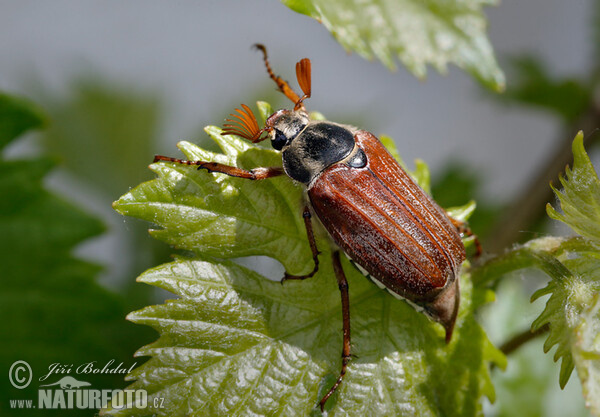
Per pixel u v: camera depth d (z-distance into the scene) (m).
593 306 0.17
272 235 0.19
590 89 0.23
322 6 0.19
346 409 0.18
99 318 0.20
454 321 0.19
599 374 0.17
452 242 0.19
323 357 0.18
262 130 0.19
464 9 0.20
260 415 0.18
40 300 0.20
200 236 0.18
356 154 0.19
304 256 0.19
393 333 0.19
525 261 0.19
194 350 0.18
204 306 0.18
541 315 0.18
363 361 0.19
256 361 0.18
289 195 0.19
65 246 0.20
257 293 0.18
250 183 0.19
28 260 0.20
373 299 0.19
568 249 0.18
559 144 0.22
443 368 0.19
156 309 0.18
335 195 0.19
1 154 0.20
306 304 0.19
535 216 0.22
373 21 0.19
